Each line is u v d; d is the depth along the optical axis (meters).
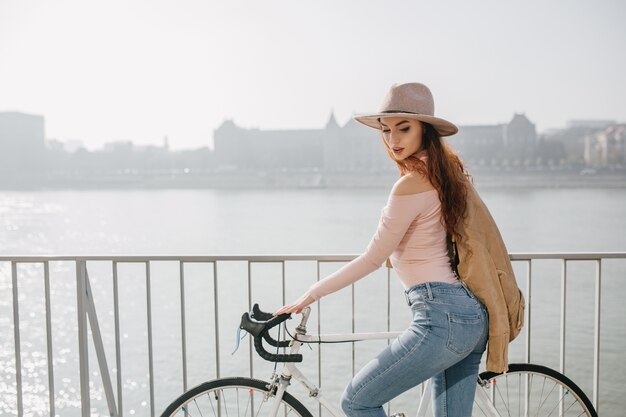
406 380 2.06
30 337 24.08
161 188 181.50
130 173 187.25
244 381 2.30
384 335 2.23
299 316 21.59
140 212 101.75
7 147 179.75
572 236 62.84
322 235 64.50
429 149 2.08
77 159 197.62
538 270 35.06
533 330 22.02
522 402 8.30
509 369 2.51
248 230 71.12
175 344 21.38
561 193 131.62
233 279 33.00
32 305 29.94
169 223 82.25
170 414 2.32
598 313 3.08
